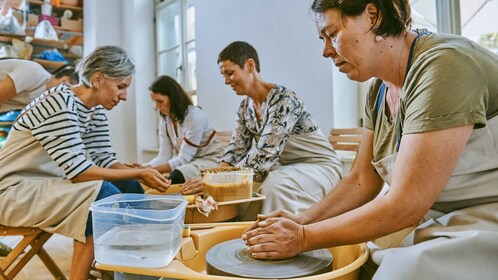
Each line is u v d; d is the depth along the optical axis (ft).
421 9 6.55
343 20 2.52
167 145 8.70
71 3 14.26
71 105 4.50
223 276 2.29
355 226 2.32
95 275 5.29
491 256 2.14
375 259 2.49
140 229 2.43
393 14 2.50
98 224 2.52
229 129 9.80
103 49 4.85
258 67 5.85
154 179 4.74
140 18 13.52
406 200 2.19
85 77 4.77
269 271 2.43
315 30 7.36
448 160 2.17
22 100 6.57
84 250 4.15
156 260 2.36
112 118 13.74
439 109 2.17
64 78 6.63
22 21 12.92
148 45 13.69
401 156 2.29
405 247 2.38
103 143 5.75
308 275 2.39
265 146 5.30
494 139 2.39
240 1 9.20
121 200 2.98
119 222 2.47
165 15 13.41
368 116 3.27
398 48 2.64
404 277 2.14
